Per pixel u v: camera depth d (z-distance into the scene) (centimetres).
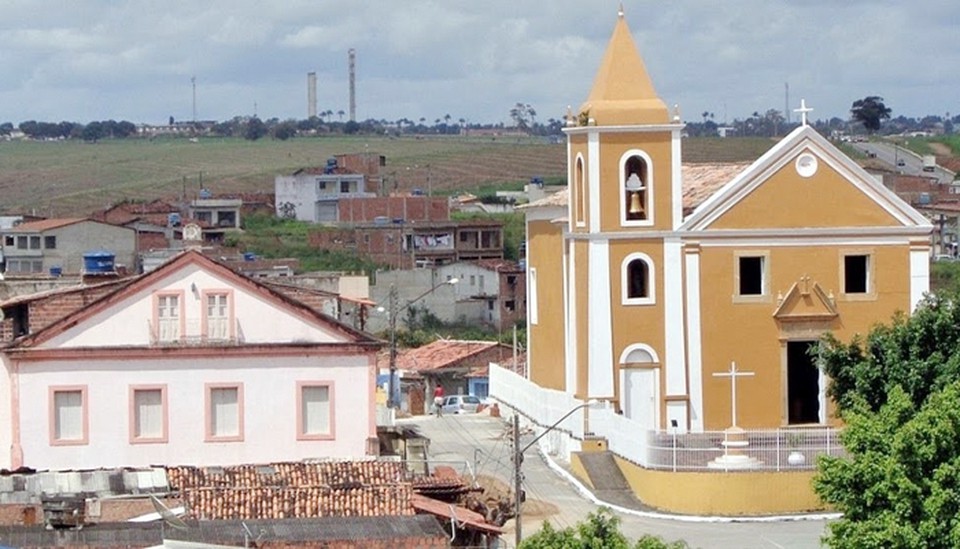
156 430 6225
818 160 8388
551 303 9025
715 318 8362
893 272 8425
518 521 5544
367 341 6294
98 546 4647
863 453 5578
